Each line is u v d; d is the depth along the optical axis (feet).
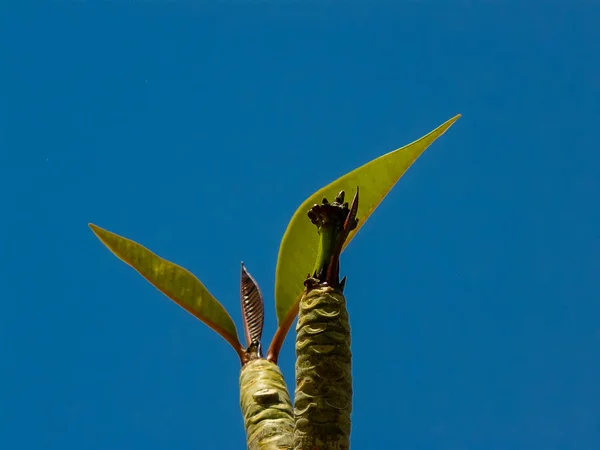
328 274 18.03
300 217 24.39
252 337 24.85
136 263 25.40
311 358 17.39
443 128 23.75
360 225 24.35
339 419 17.17
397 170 24.18
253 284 25.94
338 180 24.30
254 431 21.90
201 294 25.38
